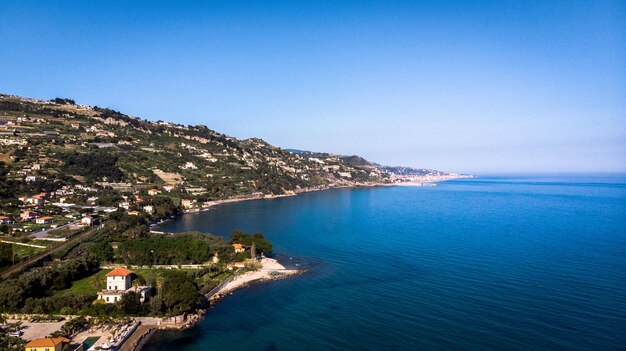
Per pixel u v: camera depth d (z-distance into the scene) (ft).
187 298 334.44
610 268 449.48
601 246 565.53
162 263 474.08
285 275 450.71
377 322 322.75
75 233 596.29
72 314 321.73
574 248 552.82
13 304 323.98
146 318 325.42
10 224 622.13
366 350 280.72
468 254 524.52
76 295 341.41
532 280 411.13
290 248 578.25
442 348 279.49
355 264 489.26
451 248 561.84
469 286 398.01
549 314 326.85
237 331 314.35
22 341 270.46
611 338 285.84
